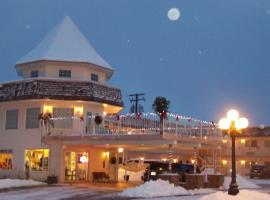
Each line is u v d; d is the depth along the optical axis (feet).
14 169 130.82
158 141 100.94
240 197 75.46
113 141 108.06
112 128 122.21
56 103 128.47
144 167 140.77
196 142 108.37
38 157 126.62
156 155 147.64
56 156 120.57
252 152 226.79
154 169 118.11
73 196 82.74
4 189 94.48
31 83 127.75
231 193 78.84
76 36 146.82
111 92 134.92
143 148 121.08
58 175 119.55
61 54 137.18
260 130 225.76
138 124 122.01
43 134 125.39
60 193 88.48
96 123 122.93
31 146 128.06
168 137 99.81
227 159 154.30
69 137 117.80
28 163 128.16
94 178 128.26
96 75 141.28
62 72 135.85
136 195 82.43
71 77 135.64
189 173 110.32
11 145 132.87
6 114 135.64
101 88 132.16
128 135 105.29
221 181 107.45
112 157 137.18
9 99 129.70
